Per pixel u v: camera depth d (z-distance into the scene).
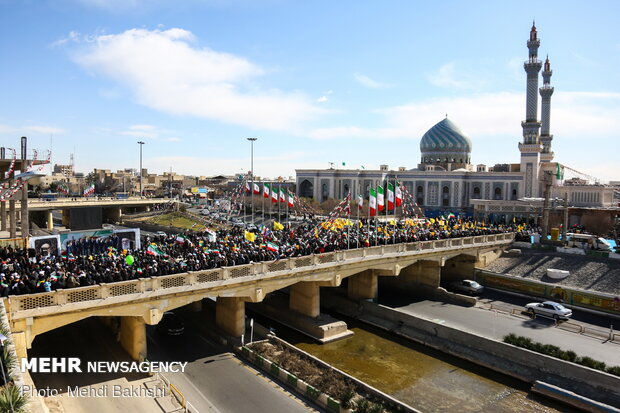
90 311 28.12
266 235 48.66
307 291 44.97
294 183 136.12
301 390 29.89
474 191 111.50
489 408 30.53
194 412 26.39
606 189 82.12
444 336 41.38
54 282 27.86
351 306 51.28
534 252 61.94
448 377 35.34
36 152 43.78
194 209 110.88
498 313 47.78
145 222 96.62
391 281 60.25
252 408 27.56
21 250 37.31
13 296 24.84
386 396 28.89
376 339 43.47
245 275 35.66
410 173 116.50
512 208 83.81
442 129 126.31
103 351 33.91
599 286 50.62
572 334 40.72
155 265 33.06
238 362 34.50
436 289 54.94
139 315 30.42
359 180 120.25
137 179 182.12
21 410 14.58
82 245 41.19
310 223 67.44
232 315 38.59
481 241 60.91
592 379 31.88
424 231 58.19
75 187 164.62
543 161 112.50
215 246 41.16
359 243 49.75
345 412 26.61
